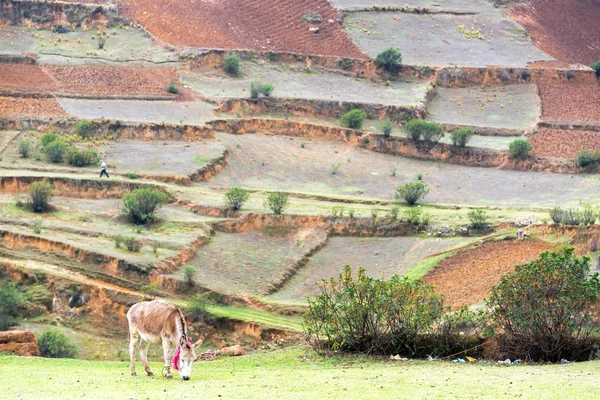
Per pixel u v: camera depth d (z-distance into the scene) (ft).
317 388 98.43
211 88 517.55
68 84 491.72
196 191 374.22
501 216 344.90
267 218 341.82
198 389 98.22
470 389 97.66
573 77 578.25
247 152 437.17
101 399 91.20
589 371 111.04
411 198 381.81
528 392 95.61
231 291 283.59
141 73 520.42
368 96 526.57
